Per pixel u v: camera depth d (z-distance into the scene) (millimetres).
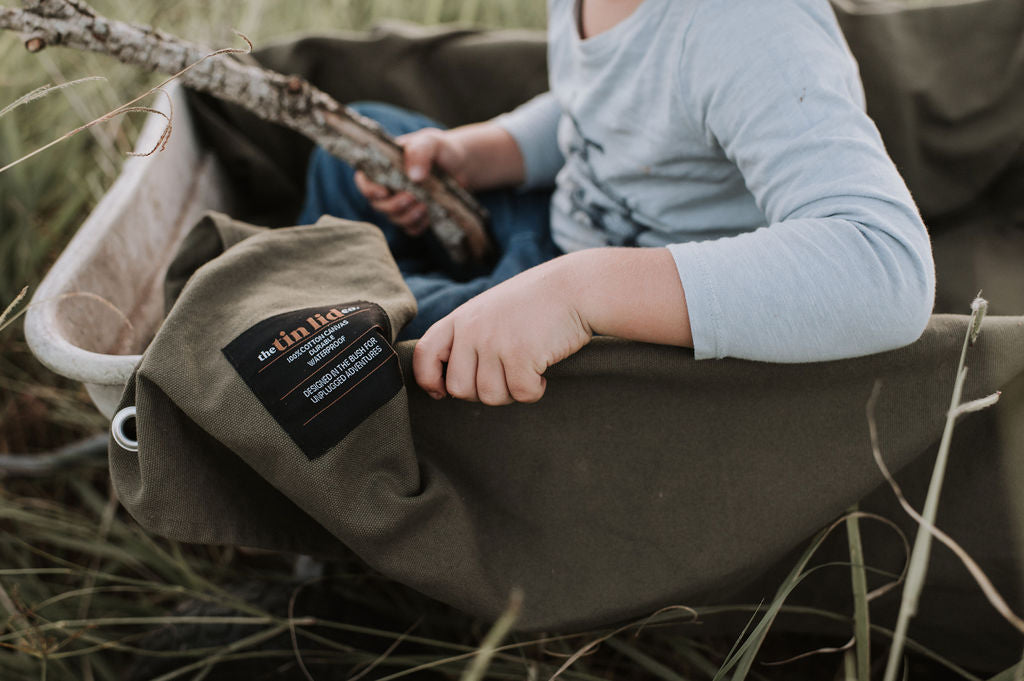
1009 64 1032
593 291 583
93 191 1359
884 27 1067
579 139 882
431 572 590
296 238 688
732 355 583
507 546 645
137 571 1155
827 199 585
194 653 856
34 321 671
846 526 753
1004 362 612
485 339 584
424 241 1109
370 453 567
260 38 1753
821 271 560
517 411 633
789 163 604
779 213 617
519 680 855
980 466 687
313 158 1101
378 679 833
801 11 646
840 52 651
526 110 1110
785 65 621
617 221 855
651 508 651
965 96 1041
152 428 554
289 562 1158
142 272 915
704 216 784
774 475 637
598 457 644
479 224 1020
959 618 793
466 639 1004
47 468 1192
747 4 651
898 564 761
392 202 996
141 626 1046
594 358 600
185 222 1059
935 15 1067
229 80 779
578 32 852
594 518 654
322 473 548
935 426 622
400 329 624
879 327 564
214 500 584
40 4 646
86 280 776
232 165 1214
